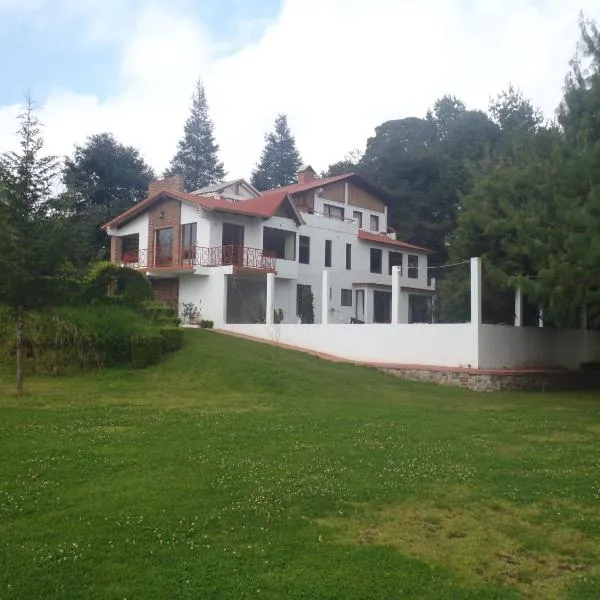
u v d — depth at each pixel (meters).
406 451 9.52
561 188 16.92
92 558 5.21
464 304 27.47
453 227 50.88
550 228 18.14
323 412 13.57
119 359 20.55
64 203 15.83
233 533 5.89
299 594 4.70
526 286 18.92
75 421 11.55
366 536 5.98
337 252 38.84
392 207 53.00
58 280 15.83
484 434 11.33
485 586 4.97
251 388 17.73
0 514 6.22
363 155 63.31
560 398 18.78
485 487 7.67
